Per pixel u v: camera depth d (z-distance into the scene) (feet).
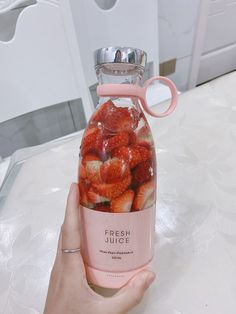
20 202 1.66
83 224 1.02
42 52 2.73
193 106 2.31
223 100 2.35
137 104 0.98
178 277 1.21
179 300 1.13
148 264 1.07
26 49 2.65
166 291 1.16
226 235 1.37
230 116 2.18
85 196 0.98
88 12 3.03
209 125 2.11
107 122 0.95
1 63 2.59
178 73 5.62
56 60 2.82
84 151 0.98
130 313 1.11
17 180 1.83
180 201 1.57
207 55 6.20
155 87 3.71
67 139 2.44
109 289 1.07
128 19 3.26
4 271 1.30
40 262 1.33
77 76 2.96
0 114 2.71
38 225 1.51
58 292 1.01
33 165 1.94
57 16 2.68
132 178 0.93
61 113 3.93
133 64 0.91
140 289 1.00
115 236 0.97
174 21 4.80
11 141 3.76
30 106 2.84
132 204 0.95
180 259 1.28
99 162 0.94
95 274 1.03
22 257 1.35
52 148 2.12
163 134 2.06
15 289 1.23
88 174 0.96
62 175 1.84
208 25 5.69
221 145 1.94
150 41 3.53
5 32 3.02
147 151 0.97
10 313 1.15
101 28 3.15
